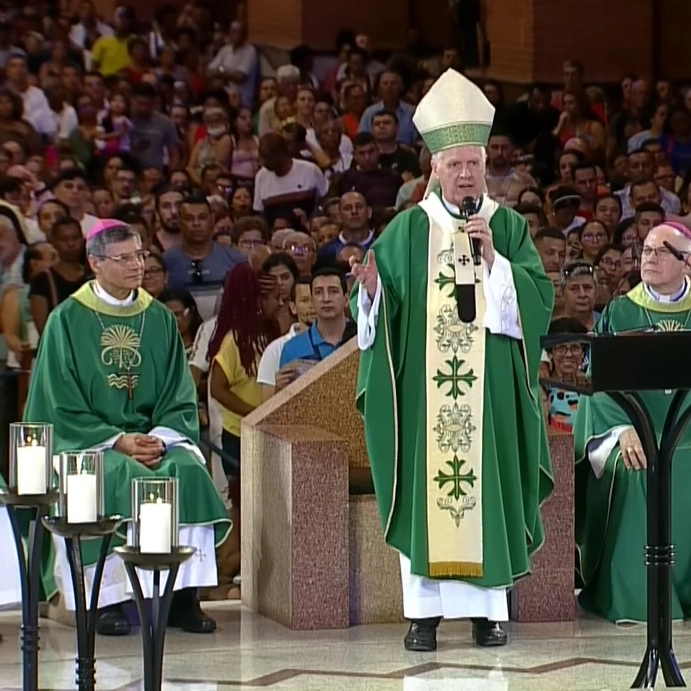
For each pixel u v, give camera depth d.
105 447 22.31
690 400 22.77
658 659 17.53
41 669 20.14
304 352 28.55
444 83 20.81
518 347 21.05
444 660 20.53
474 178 20.77
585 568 23.67
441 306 20.98
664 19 49.03
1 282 32.56
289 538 22.23
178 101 43.59
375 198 39.75
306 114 42.16
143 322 23.08
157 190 35.69
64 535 15.34
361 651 21.03
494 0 49.12
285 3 49.78
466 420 20.92
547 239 33.59
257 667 20.17
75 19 45.47
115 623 22.08
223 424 28.78
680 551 23.17
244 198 39.09
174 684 19.34
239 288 29.05
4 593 21.92
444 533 20.86
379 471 20.89
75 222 32.72
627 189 42.00
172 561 14.48
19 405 24.67
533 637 21.92
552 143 44.16
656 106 45.22
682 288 23.92
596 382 16.36
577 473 23.95
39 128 40.91
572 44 49.00
